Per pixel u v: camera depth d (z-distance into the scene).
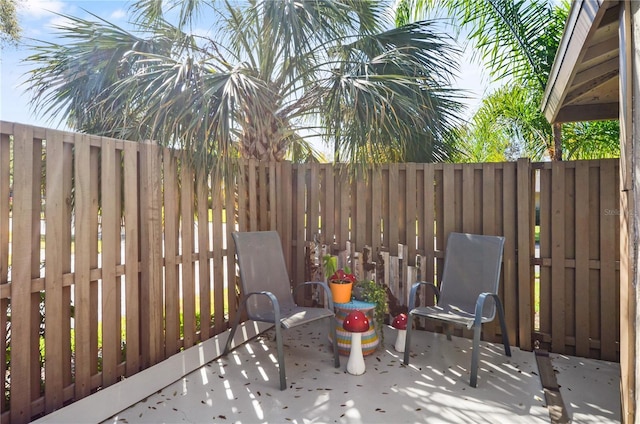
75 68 3.33
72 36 3.32
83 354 2.35
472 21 4.41
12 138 2.05
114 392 2.39
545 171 3.38
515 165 3.44
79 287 2.34
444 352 3.35
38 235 2.13
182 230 3.10
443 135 4.06
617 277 3.09
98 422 2.27
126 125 3.29
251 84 3.17
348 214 4.13
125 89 3.05
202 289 3.30
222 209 3.49
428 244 3.79
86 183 2.38
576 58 2.10
